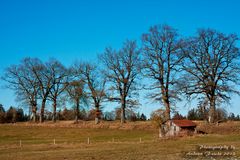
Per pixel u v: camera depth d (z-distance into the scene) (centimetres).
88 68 9212
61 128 8738
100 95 9031
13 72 9744
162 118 6856
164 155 3584
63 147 4834
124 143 5266
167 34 6906
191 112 9900
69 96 9475
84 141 6284
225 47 6731
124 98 8681
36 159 3488
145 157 3450
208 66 6850
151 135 7094
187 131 6644
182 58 6894
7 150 4578
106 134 7625
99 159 3375
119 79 8638
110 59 8688
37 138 7181
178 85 6875
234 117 8762
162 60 6925
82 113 9956
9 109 11900
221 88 6731
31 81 9844
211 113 6925
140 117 10200
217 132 6638
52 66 9750
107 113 10031
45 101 9894
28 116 12194
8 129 8712
